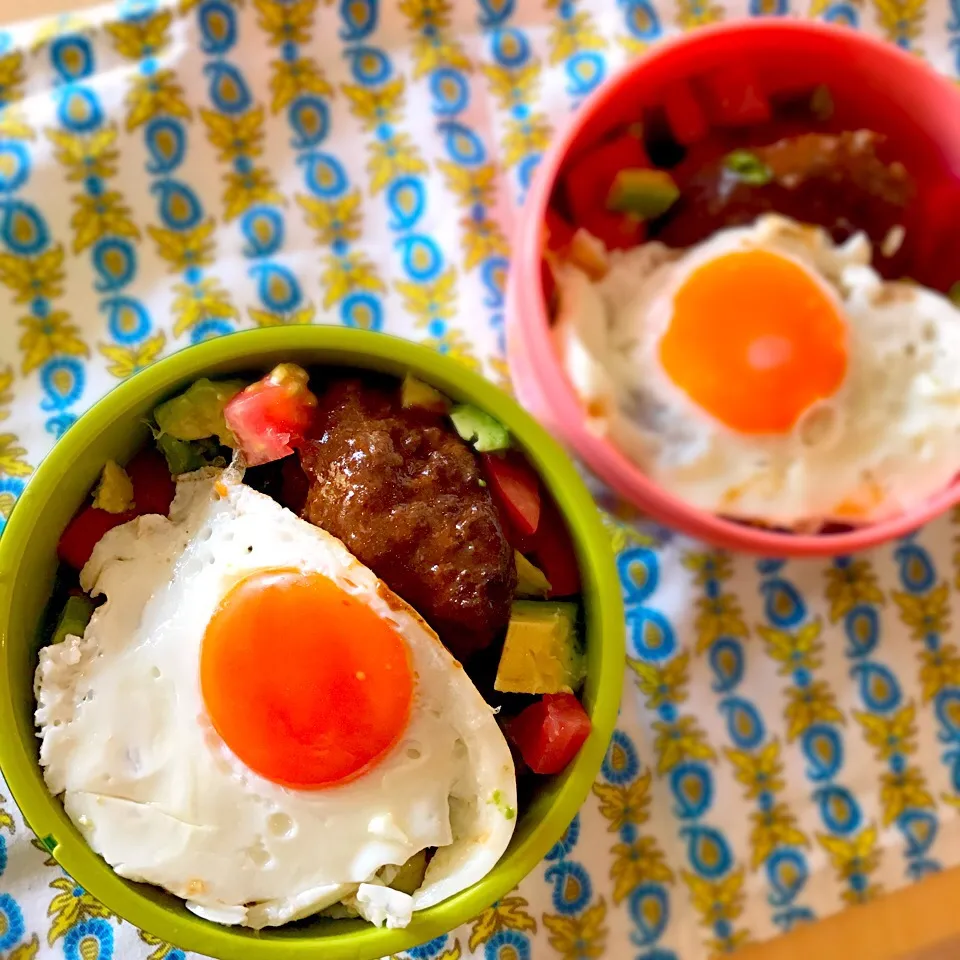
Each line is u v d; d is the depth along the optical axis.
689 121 0.42
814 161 0.41
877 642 0.42
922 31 0.43
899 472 0.40
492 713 0.33
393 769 0.33
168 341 0.40
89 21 0.41
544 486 0.36
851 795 0.41
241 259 0.41
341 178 0.42
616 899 0.39
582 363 0.39
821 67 0.41
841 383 0.40
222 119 0.41
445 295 0.42
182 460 0.35
